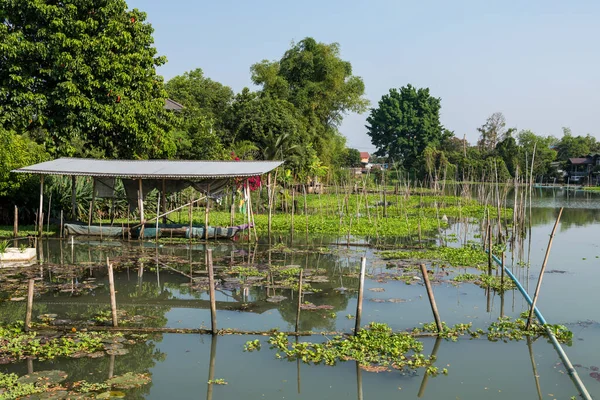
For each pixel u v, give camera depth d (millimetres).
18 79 24641
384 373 9500
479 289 15336
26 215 26656
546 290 15367
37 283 15602
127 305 13547
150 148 29375
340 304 13727
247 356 10250
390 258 20203
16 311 12906
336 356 10141
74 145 29641
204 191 24172
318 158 52906
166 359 10109
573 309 13383
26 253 18609
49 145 26766
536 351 10516
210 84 57781
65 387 8844
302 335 11258
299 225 28406
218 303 13742
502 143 75375
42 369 9570
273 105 47000
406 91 101562
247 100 46875
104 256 19797
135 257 19469
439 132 100500
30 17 25219
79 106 25953
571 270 18359
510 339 11141
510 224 32062
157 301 13961
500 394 8703
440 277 16719
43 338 10961
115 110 26469
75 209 26172
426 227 29609
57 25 24766
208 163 24641
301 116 52250
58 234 24344
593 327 11961
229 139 45219
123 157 29859
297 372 9562
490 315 12797
